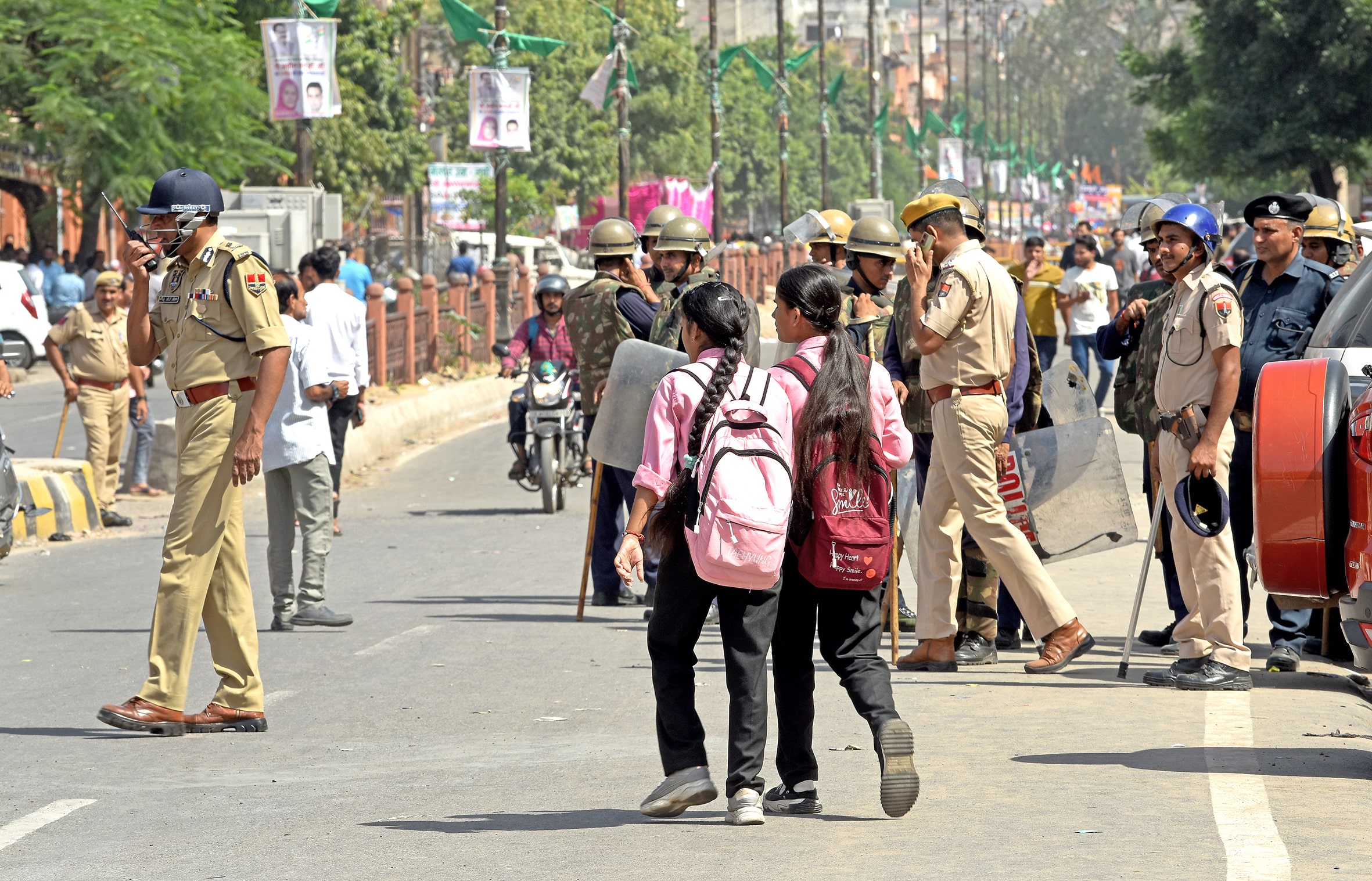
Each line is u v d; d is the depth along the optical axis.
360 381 40.06
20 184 123.62
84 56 93.94
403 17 145.12
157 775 18.30
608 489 30.03
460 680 23.67
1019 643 25.75
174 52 95.81
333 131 129.62
